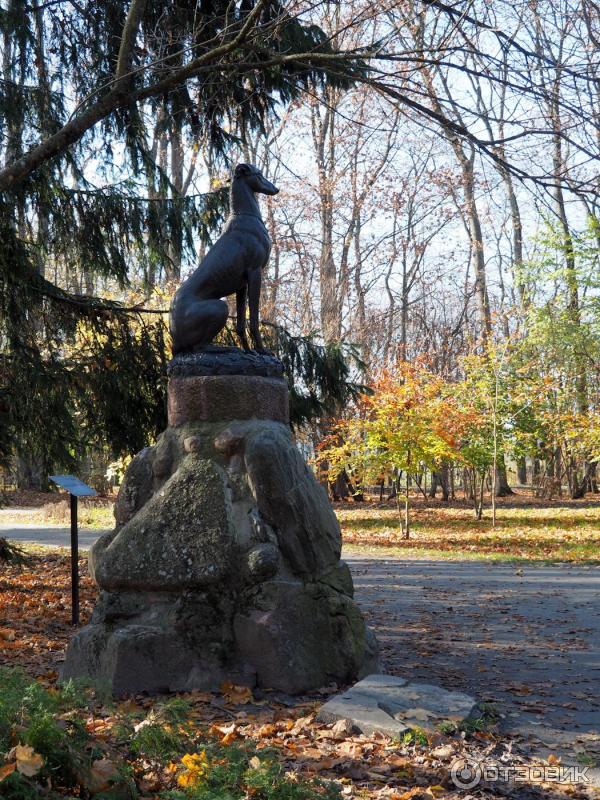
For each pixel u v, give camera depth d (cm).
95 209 1138
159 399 1195
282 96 1090
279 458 631
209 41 769
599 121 663
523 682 660
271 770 355
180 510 626
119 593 627
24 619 894
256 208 723
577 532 2153
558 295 2878
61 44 1055
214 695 582
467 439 2389
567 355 2848
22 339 1112
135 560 618
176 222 1162
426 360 3141
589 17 654
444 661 737
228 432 645
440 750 474
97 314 1169
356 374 2172
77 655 621
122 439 1200
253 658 598
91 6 1045
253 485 627
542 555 1684
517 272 2891
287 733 502
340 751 473
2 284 1066
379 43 744
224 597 608
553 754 482
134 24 796
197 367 672
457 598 1120
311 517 644
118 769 338
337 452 2155
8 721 324
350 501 3538
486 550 1792
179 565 609
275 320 3234
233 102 1058
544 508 3119
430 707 533
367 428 2073
